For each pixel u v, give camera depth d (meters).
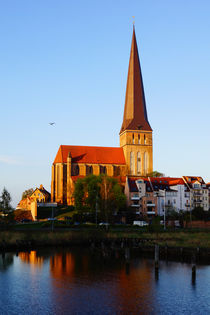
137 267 58.81
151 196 132.38
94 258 66.88
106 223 106.19
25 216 135.75
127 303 40.47
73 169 171.50
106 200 112.12
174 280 50.28
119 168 177.00
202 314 37.28
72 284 47.94
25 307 39.06
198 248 68.19
